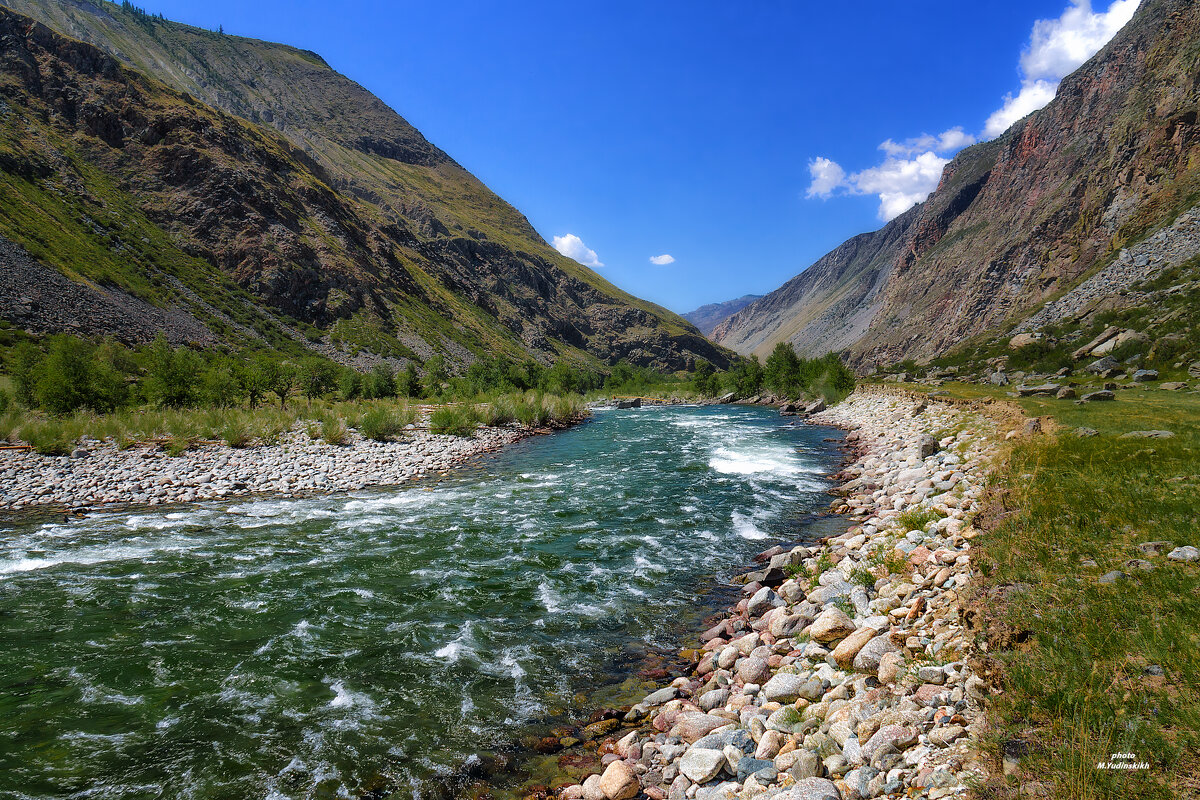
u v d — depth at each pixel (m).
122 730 7.12
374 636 9.72
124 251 100.62
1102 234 121.81
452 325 164.12
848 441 34.56
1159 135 113.19
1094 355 50.31
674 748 6.30
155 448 26.14
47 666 8.68
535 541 15.09
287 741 6.89
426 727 7.19
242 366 47.72
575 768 6.39
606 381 134.88
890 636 7.34
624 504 19.11
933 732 5.02
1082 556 7.54
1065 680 4.92
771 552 13.48
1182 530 7.62
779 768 5.46
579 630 9.96
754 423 50.78
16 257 76.81
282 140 192.75
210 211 123.69
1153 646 5.13
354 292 135.25
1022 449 14.90
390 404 53.03
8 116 111.69
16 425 26.16
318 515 17.83
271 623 10.22
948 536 10.98
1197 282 54.19
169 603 11.07
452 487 22.22
